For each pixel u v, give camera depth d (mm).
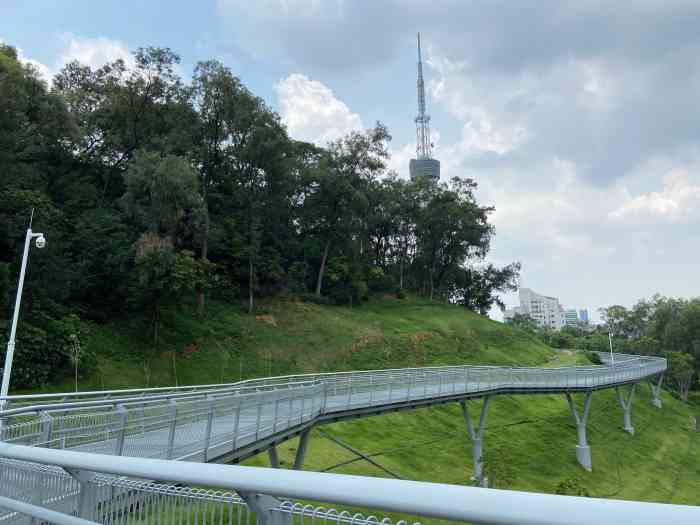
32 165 40438
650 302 117125
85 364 30469
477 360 55375
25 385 27359
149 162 38906
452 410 39844
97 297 39000
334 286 64000
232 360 40469
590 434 41812
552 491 29938
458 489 1935
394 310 66625
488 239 82500
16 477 4883
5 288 29172
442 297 86688
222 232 46719
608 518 1541
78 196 44344
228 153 52031
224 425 14352
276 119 51188
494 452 33844
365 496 2096
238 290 52062
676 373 75625
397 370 31906
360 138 62250
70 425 9375
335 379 25750
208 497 3201
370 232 80750
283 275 56312
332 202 62281
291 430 17641
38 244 17734
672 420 56469
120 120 47969
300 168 59000
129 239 38938
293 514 2691
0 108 32156
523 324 114688
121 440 10016
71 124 38844
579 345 98375
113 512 3678
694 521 1407
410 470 28094
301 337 48406
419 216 80375
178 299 39062
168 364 36438
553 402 48094
